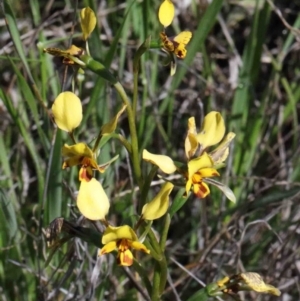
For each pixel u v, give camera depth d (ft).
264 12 1.77
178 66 1.83
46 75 1.69
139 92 1.88
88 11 1.22
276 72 1.86
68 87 1.77
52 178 1.55
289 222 1.72
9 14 1.54
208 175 1.21
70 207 1.53
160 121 1.83
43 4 2.13
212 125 1.24
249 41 1.79
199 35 1.66
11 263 1.63
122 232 1.20
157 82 1.94
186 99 1.99
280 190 1.77
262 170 1.89
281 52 1.88
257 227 1.71
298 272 1.70
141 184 1.27
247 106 1.83
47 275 1.66
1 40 2.02
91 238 1.28
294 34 1.86
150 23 1.76
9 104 1.61
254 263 1.76
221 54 2.08
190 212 1.85
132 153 1.26
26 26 1.99
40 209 1.61
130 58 1.90
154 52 1.77
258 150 1.87
